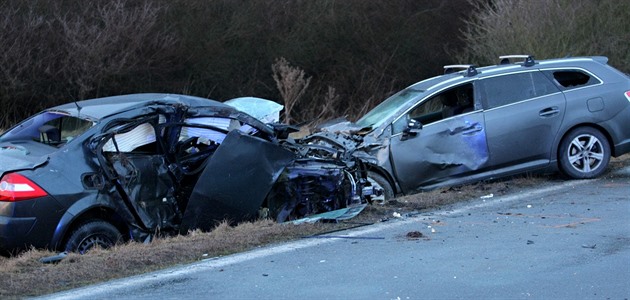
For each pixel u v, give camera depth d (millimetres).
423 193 10664
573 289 6383
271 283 6758
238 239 8148
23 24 19438
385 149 10617
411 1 26266
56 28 19969
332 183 9438
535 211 9539
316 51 24875
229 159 8672
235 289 6594
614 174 11703
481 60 22312
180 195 8633
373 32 25875
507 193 10742
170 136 8617
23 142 8719
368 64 25875
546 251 7598
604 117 11359
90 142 8125
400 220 9273
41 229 7672
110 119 8305
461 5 26484
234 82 23672
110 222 8250
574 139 11312
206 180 8539
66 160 7941
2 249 7688
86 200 7883
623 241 7871
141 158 8336
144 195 8289
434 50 26719
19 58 19391
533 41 19844
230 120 9062
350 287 6582
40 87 19984
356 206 9570
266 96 24094
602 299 6117
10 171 7672
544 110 11188
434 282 6668
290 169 9266
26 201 7605
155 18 20859
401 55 26297
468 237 8305
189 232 8531
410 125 10727
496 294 6301
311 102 24672
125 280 6965
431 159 10812
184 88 22719
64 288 6758
